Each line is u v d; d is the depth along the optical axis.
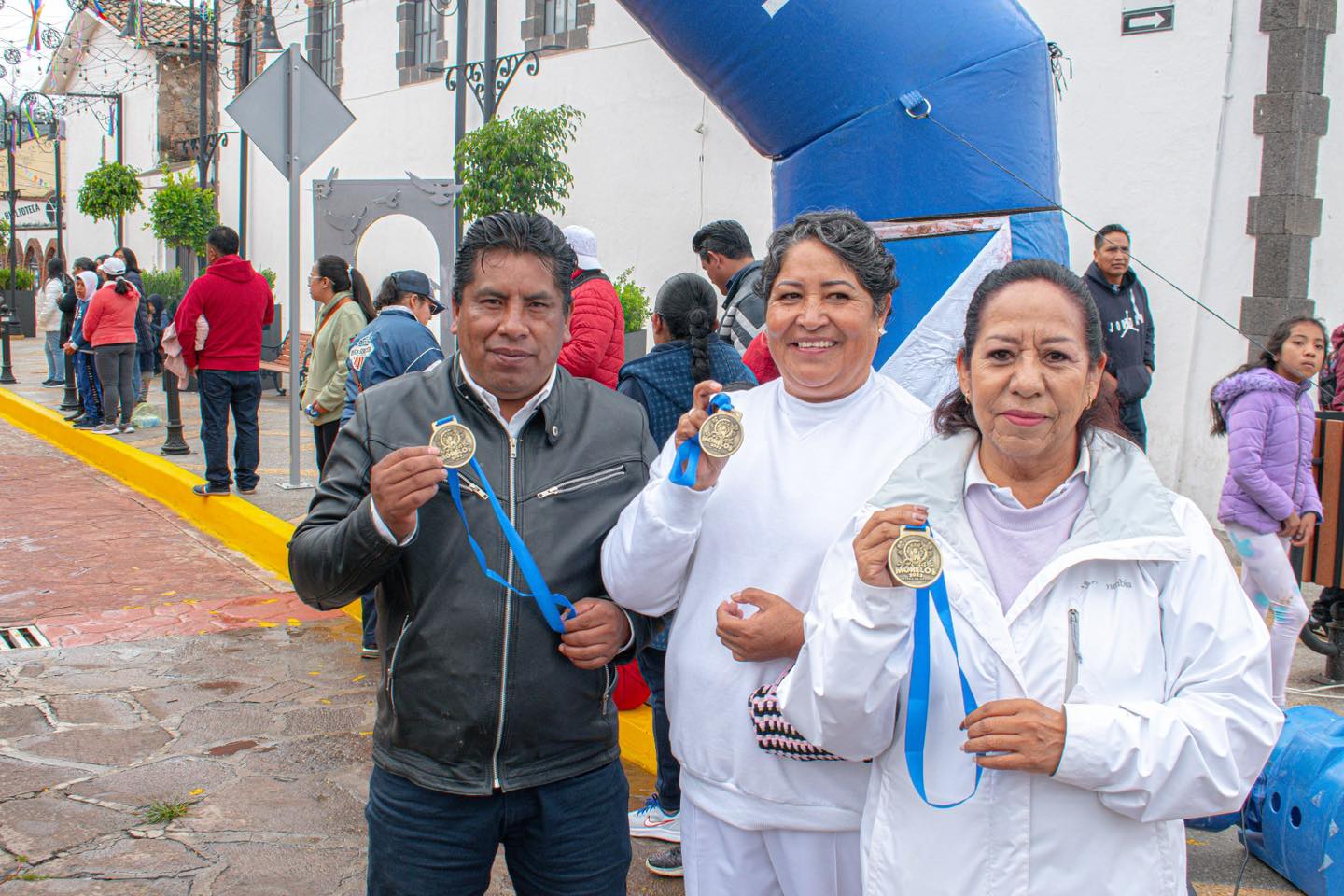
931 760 1.95
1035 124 3.90
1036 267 1.95
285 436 12.62
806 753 2.24
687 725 2.42
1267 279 7.82
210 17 22.03
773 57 3.85
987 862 1.90
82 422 12.75
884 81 3.81
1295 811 3.56
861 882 2.33
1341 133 7.85
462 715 2.30
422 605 2.32
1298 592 4.77
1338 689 5.33
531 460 2.41
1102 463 1.96
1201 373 8.19
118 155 28.78
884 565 1.84
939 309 3.86
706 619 2.39
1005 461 1.99
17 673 5.64
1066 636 1.88
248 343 8.95
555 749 2.39
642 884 3.72
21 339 27.34
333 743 4.83
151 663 5.83
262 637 6.27
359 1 17.42
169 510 9.51
